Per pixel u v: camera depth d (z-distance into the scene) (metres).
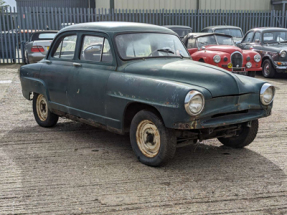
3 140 5.60
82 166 4.50
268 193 3.75
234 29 16.36
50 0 33.09
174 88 4.04
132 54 4.94
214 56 10.41
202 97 3.96
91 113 5.13
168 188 3.86
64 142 5.51
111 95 4.73
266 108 4.66
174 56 5.29
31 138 5.71
